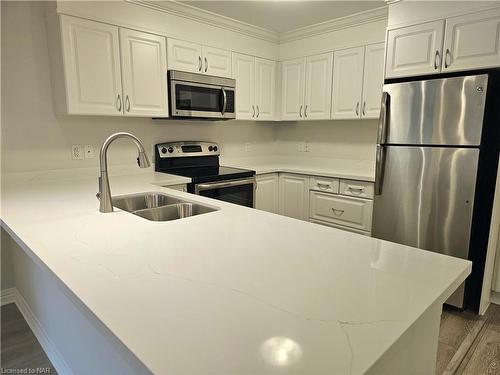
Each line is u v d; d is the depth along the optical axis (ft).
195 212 6.07
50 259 3.25
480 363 6.08
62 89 7.68
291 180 11.64
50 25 7.67
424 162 7.78
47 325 6.30
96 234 4.02
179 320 2.21
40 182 7.96
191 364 1.80
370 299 2.50
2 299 8.03
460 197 7.34
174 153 10.50
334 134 12.45
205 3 9.14
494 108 7.11
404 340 2.09
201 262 3.18
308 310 2.34
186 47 9.55
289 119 12.44
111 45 8.08
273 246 3.64
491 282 8.04
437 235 7.80
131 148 9.82
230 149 12.58
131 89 8.55
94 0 7.70
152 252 3.43
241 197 10.23
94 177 8.89
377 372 1.85
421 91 7.63
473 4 7.06
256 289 2.64
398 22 8.18
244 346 1.95
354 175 9.91
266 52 11.96
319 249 3.55
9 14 7.42
